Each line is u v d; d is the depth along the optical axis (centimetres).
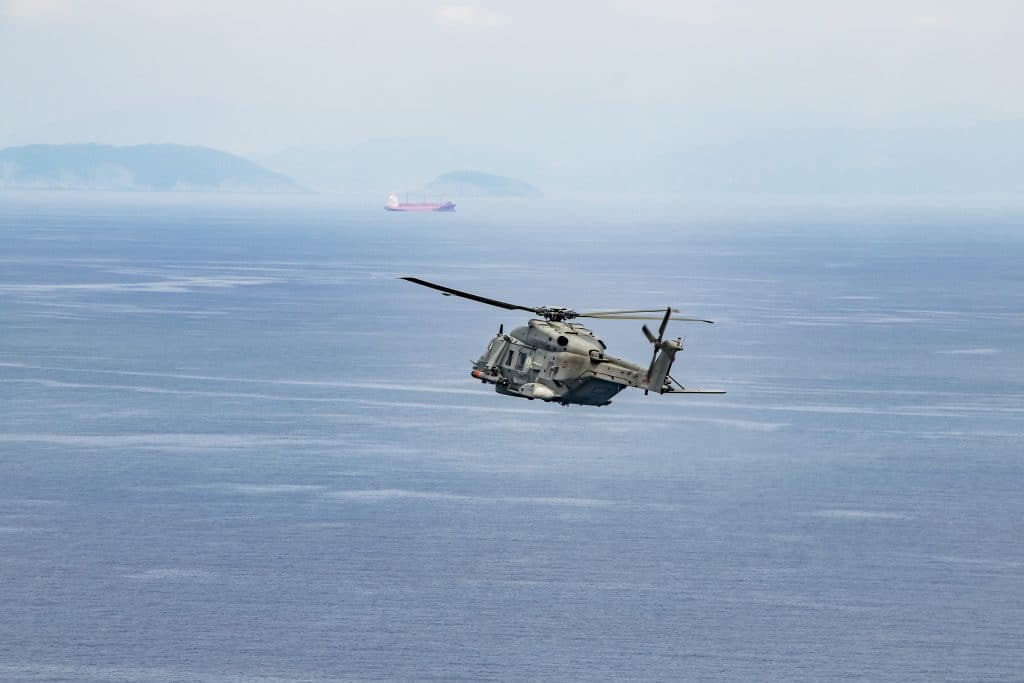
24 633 19525
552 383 15888
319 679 18125
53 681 18038
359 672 18350
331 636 19538
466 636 19612
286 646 19175
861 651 19275
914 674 18550
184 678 18125
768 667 18700
